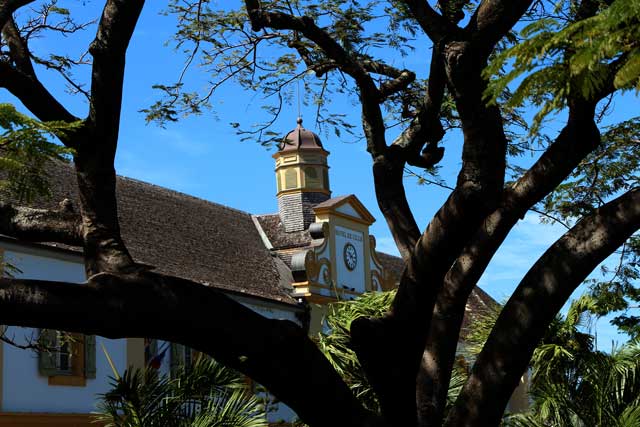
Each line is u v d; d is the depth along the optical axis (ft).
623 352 32.63
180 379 29.73
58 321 21.93
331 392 24.26
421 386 27.04
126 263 23.85
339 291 117.08
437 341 27.20
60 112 25.18
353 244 122.21
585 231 24.50
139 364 83.76
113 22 24.99
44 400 74.28
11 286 21.71
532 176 25.75
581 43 12.35
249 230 119.34
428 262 25.44
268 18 31.14
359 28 36.65
